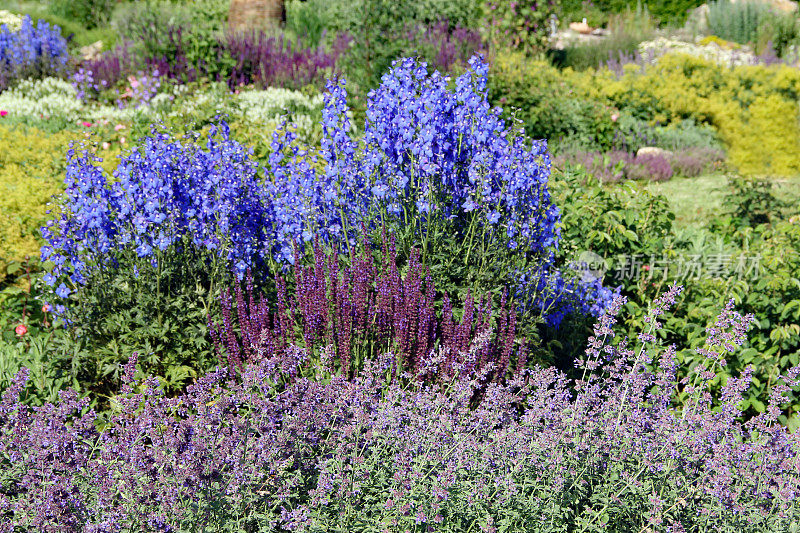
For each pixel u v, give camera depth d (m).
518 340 4.90
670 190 10.41
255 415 3.71
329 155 5.14
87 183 4.79
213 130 5.25
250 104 10.87
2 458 3.63
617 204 6.45
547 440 3.54
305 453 3.67
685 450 3.69
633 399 3.95
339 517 3.38
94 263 4.95
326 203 5.22
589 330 5.69
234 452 3.45
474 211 4.97
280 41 14.16
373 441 3.70
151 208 4.76
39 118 10.49
